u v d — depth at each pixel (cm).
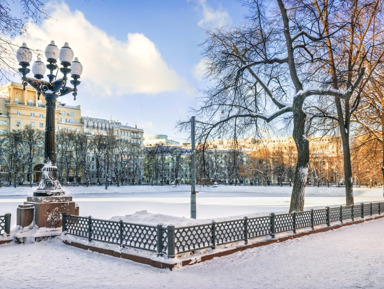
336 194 5650
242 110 1789
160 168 9075
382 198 4419
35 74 1211
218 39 1770
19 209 1123
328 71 1972
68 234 1097
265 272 746
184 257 797
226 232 934
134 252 837
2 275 719
